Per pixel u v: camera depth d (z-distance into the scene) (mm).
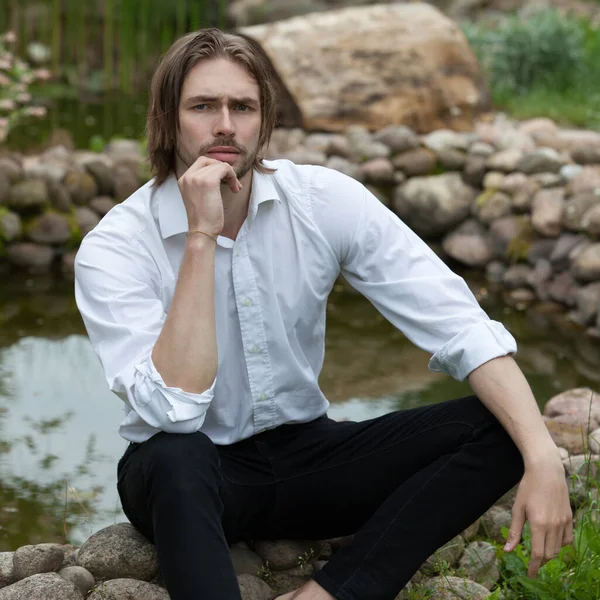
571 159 5633
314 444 2258
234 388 2230
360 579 2008
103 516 2922
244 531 2266
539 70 7809
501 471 2072
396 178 5684
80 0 8609
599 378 3980
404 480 2184
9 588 2143
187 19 9023
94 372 3979
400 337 4465
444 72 6773
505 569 2387
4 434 3408
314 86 6527
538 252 5043
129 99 7988
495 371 2094
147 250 2195
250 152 2156
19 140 6434
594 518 2498
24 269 5090
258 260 2209
